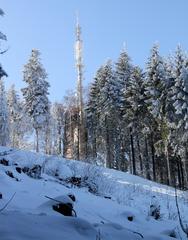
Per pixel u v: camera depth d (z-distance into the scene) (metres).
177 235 7.29
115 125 47.91
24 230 4.39
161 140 40.66
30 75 48.00
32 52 49.28
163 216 11.76
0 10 9.79
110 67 49.78
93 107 53.06
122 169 50.38
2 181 8.58
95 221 7.38
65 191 10.26
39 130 48.31
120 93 48.56
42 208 6.41
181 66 39.09
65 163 16.02
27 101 47.66
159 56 42.50
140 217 9.18
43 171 13.88
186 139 38.16
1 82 51.56
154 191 21.89
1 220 4.61
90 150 51.34
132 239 5.45
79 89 48.97
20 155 15.63
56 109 66.69
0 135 50.31
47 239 4.25
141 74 45.12
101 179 15.43
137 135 45.50
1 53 9.84
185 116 37.69
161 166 50.16
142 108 43.88
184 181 46.72
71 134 56.44
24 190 8.53
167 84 40.47
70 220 5.08
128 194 16.11
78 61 48.50
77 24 48.53
